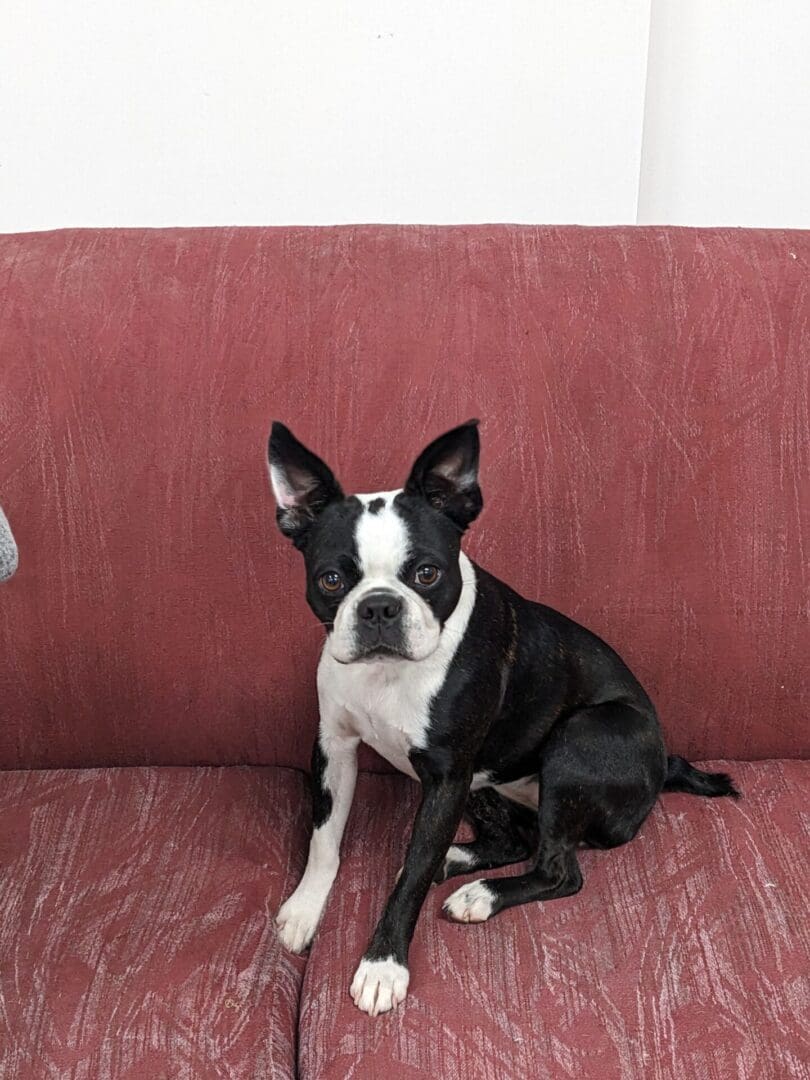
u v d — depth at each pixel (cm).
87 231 186
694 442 173
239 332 174
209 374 173
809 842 157
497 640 154
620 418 173
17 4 224
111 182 241
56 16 225
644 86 234
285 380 173
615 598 175
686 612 175
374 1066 123
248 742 181
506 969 136
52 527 173
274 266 178
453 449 142
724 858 154
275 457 144
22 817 166
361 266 178
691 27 235
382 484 174
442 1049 124
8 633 175
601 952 138
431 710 148
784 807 166
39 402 173
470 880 157
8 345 174
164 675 177
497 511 174
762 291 175
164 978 134
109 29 227
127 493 173
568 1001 130
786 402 172
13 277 177
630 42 229
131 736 180
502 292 176
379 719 151
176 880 152
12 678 177
